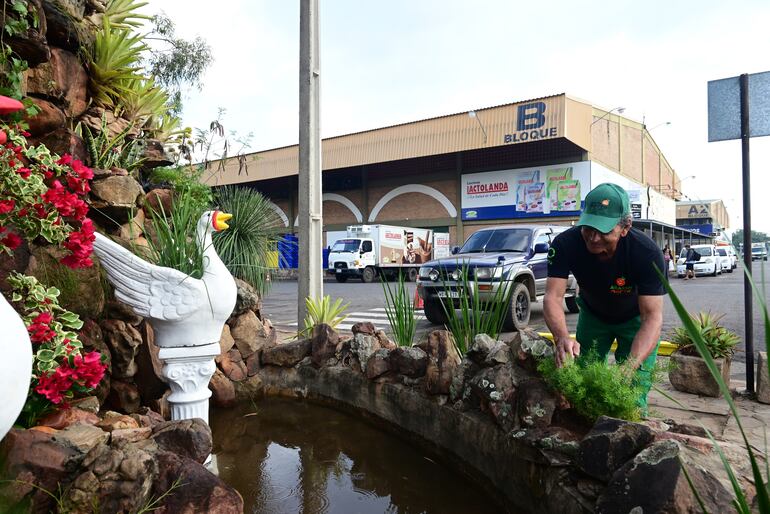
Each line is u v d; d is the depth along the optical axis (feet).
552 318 8.22
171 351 8.87
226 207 18.58
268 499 8.36
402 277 13.76
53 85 10.62
